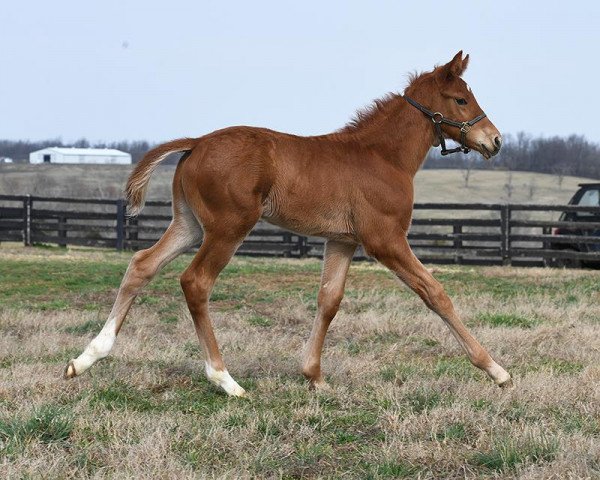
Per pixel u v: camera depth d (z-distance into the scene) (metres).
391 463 5.44
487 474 5.36
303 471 5.45
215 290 15.15
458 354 9.60
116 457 5.45
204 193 7.32
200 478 5.09
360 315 12.20
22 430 5.86
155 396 7.29
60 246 24.78
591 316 12.28
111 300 14.45
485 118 8.30
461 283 16.38
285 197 7.46
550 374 7.96
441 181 70.81
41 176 62.72
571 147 80.88
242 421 6.40
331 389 7.57
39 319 11.93
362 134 7.90
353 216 7.64
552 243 20.72
